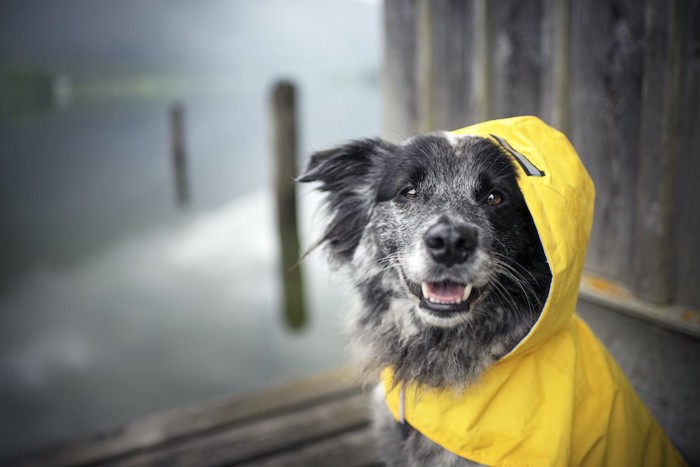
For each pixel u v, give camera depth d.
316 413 0.90
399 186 0.52
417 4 0.86
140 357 1.49
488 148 0.49
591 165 0.68
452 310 0.47
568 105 0.69
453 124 0.85
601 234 0.69
